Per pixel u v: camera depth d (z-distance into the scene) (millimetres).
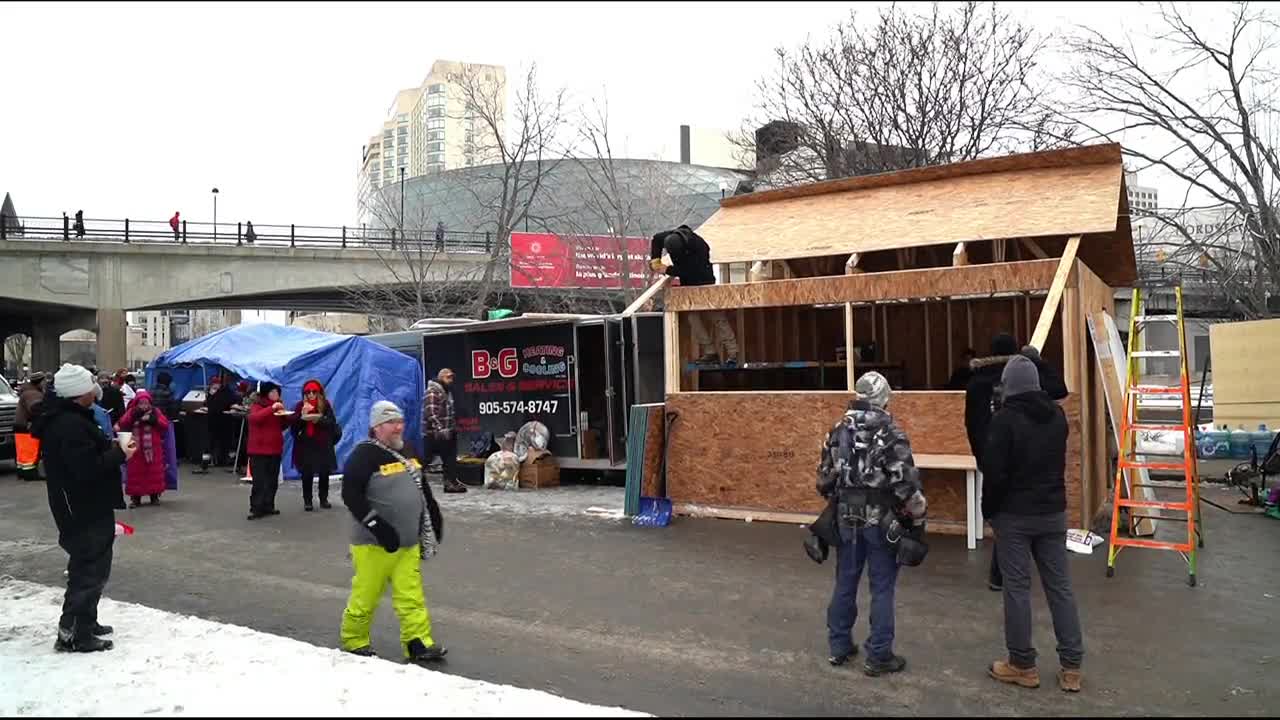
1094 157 10516
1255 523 9531
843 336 14000
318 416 11180
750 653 5449
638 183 30844
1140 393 7754
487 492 12344
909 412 8922
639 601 6645
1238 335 14586
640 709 4574
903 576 7254
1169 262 18031
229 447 17016
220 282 37938
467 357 14008
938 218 10289
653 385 12766
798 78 25234
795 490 9531
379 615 6434
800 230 11297
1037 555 4891
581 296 29375
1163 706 4570
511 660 5375
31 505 12172
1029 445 4812
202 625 5840
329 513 11016
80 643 5277
